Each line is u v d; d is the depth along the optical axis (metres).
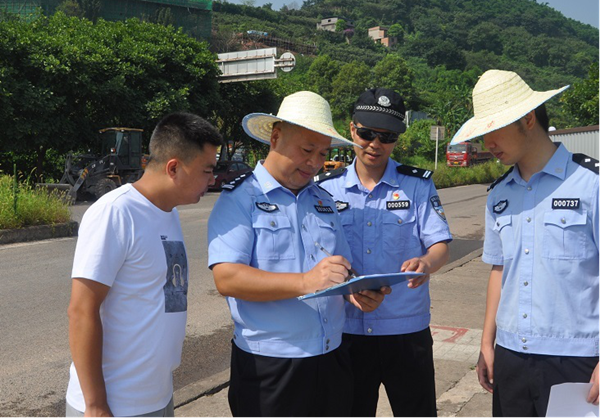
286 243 2.37
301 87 39.56
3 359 4.92
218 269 2.26
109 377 2.02
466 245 11.84
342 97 99.94
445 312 6.31
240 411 2.40
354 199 2.93
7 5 54.16
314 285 2.14
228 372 4.64
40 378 4.55
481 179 39.28
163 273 2.10
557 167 2.36
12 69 20.34
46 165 25.64
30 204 11.56
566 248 2.30
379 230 2.88
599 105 26.97
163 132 2.09
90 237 1.96
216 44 85.50
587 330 2.30
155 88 25.28
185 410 3.96
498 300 2.63
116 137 20.77
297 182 2.43
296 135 2.35
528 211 2.39
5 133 20.66
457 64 174.38
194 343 5.46
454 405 3.93
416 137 58.12
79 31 24.64
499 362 2.48
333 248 2.49
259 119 2.50
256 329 2.32
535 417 2.41
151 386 2.07
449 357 4.87
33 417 3.91
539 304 2.34
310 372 2.32
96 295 1.94
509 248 2.45
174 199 2.14
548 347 2.32
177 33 27.75
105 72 23.81
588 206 2.29
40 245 10.52
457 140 2.46
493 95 2.41
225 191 2.40
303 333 2.31
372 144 2.79
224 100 29.67
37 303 6.63
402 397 2.88
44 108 20.94
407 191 2.91
